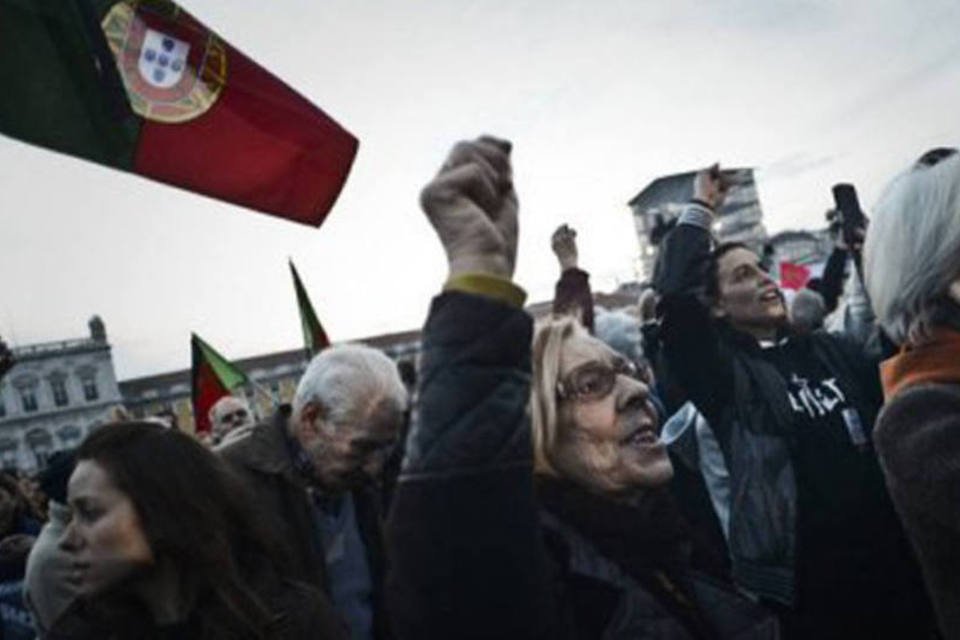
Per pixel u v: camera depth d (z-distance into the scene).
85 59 1.76
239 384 5.26
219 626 1.28
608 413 1.33
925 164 1.30
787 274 4.71
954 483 1.09
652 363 2.40
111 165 1.82
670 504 1.43
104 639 1.31
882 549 2.03
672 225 2.62
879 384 2.26
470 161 0.83
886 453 1.18
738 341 2.28
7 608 2.98
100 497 1.29
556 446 1.34
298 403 2.30
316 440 2.26
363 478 2.28
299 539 2.16
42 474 2.14
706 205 2.35
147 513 1.29
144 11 1.87
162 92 1.87
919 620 1.99
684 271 2.29
